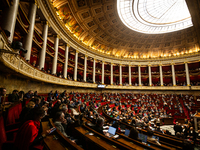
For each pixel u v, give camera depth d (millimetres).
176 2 22516
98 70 29062
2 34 4137
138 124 7504
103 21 21688
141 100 22109
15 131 3203
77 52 21375
